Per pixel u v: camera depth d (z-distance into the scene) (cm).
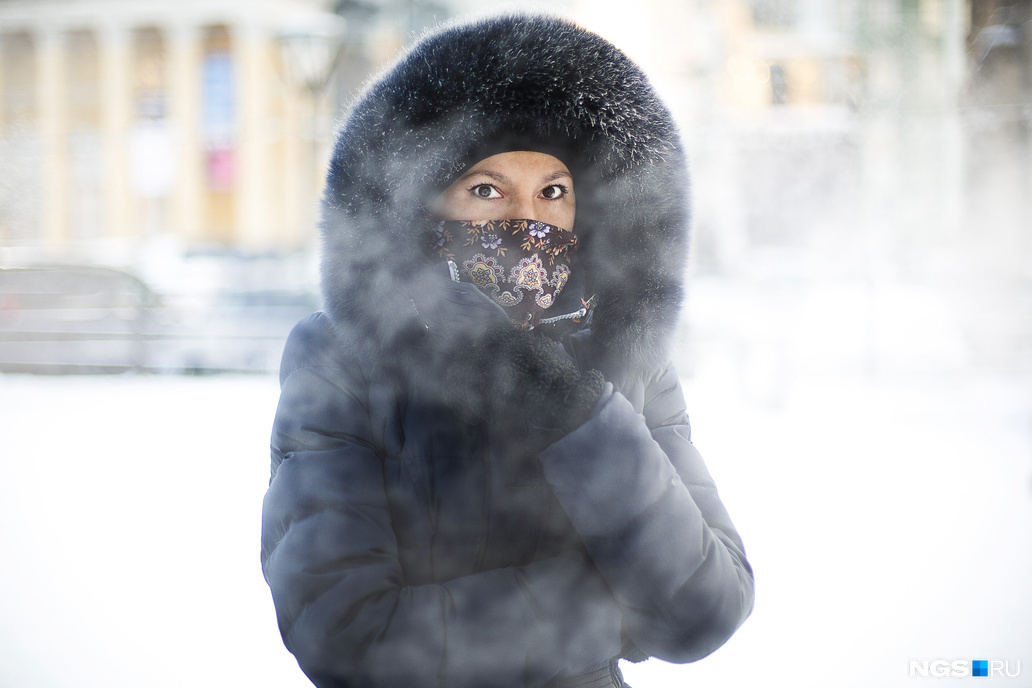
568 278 140
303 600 110
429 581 118
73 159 3133
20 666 322
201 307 1215
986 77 1688
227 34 3450
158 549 467
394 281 122
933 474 612
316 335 126
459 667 109
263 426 830
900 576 416
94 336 1145
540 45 130
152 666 328
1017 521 500
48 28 3525
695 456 137
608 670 126
